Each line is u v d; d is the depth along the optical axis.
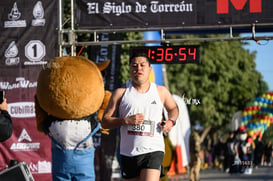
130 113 7.05
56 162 7.05
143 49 10.86
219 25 10.71
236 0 10.68
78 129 7.01
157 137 7.05
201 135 35.38
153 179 6.92
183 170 17.05
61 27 10.87
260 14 10.67
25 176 6.45
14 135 10.77
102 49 12.72
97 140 12.53
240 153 21.16
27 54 10.86
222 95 33.84
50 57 10.84
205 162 33.25
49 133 7.22
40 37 10.86
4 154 10.73
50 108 6.98
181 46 10.80
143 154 6.98
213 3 10.71
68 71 6.96
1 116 6.78
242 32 12.64
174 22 10.75
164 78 18.53
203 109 33.34
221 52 33.34
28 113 10.79
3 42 10.91
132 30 10.75
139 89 7.14
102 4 10.85
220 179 20.50
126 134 7.08
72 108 6.92
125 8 10.82
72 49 10.84
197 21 10.73
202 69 32.62
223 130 42.31
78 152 7.01
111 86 12.62
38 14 10.87
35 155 10.73
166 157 14.10
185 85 32.03
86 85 6.94
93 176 7.16
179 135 17.11
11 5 10.91
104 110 7.33
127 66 18.23
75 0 10.91
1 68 10.88
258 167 28.42
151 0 10.77
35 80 10.83
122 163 7.16
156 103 7.09
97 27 10.86
